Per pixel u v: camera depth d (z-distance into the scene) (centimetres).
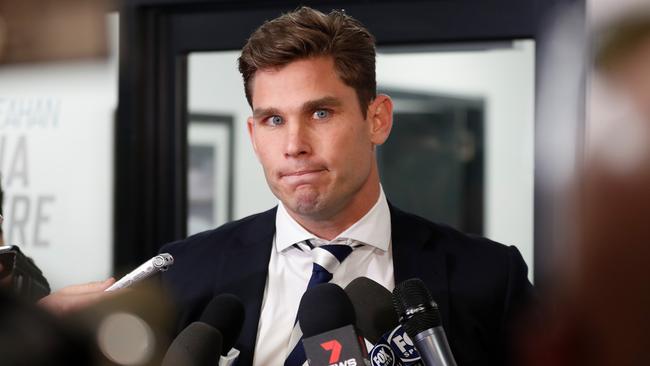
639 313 23
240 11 246
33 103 256
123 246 249
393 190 248
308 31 116
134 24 248
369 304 106
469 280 133
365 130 123
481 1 229
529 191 232
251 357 127
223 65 254
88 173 252
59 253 254
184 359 85
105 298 32
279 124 120
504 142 235
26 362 22
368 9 237
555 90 220
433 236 139
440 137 242
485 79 235
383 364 103
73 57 253
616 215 23
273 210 143
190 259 142
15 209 257
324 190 119
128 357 25
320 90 116
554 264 29
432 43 236
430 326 89
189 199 256
